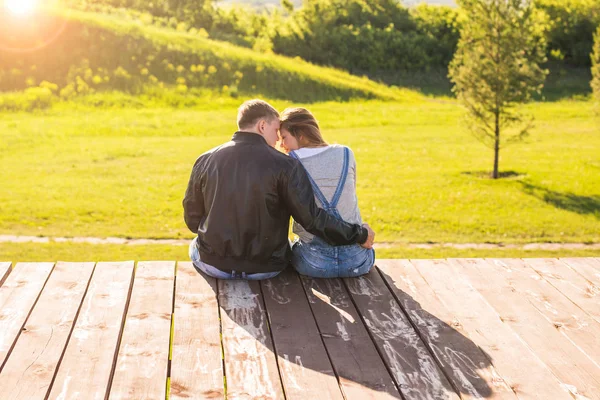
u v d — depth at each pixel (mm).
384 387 3166
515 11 18172
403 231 13969
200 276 4508
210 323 3809
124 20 39344
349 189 4414
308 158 4375
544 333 3766
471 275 4652
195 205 4457
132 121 26500
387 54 54062
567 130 28125
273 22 59281
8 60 30797
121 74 31859
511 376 3281
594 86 22141
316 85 36500
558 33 52938
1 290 4168
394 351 3525
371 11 59969
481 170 20109
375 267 4770
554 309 4098
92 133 24281
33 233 12859
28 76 30234
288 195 4168
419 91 48938
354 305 4121
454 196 16812
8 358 3326
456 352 3514
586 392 3143
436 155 22312
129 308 3977
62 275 4445
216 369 3293
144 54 33875
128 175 18234
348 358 3439
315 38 54531
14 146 21500
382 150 22875
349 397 3066
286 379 3211
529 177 19047
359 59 54000
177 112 29000
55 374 3193
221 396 3051
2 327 3664
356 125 28516
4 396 2982
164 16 59781
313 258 4461
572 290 4410
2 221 13555
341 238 4301
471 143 24766
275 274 4488
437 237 13641
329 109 32344
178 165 19672
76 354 3387
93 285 4301
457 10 56594
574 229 14422
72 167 18984
